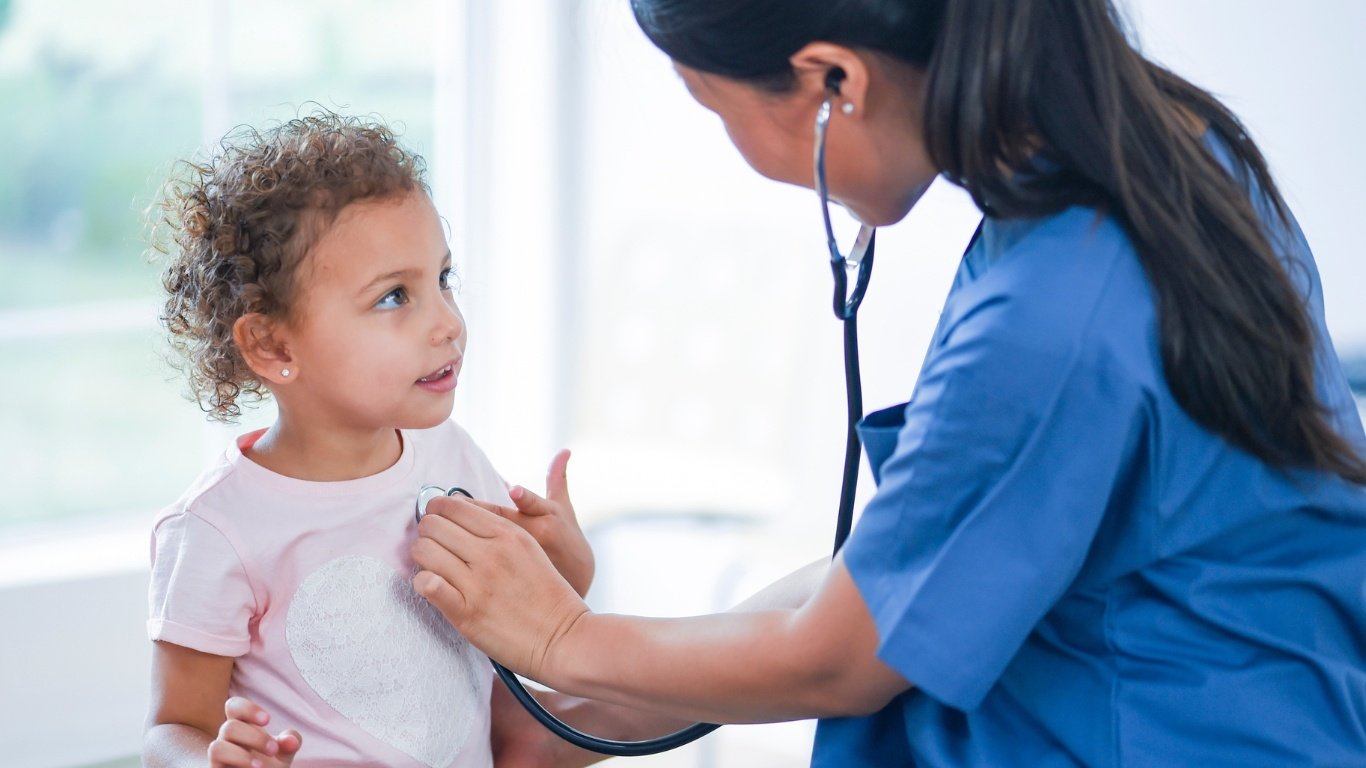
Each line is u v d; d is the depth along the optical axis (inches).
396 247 41.6
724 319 106.7
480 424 116.8
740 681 36.8
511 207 113.7
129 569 95.7
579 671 39.0
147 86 355.9
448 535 40.7
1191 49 88.1
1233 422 33.5
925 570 33.9
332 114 47.2
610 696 39.1
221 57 100.1
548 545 46.0
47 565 95.3
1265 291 33.5
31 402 336.2
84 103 358.9
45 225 372.8
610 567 119.2
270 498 42.3
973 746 37.8
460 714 44.8
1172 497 34.5
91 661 94.7
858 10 33.6
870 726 41.0
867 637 35.0
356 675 42.8
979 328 33.5
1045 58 33.2
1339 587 36.6
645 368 109.6
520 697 42.0
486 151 113.1
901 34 34.0
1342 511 36.3
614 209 115.5
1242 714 35.3
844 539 42.2
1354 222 82.7
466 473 47.8
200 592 41.1
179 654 41.5
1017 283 33.6
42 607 92.6
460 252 113.8
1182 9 88.2
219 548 41.5
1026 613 33.7
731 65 35.0
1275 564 36.2
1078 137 33.4
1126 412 33.1
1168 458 34.1
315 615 42.4
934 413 33.6
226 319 42.4
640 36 112.5
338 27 291.3
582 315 114.7
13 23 353.1
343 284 41.2
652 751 43.2
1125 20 36.7
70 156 368.2
